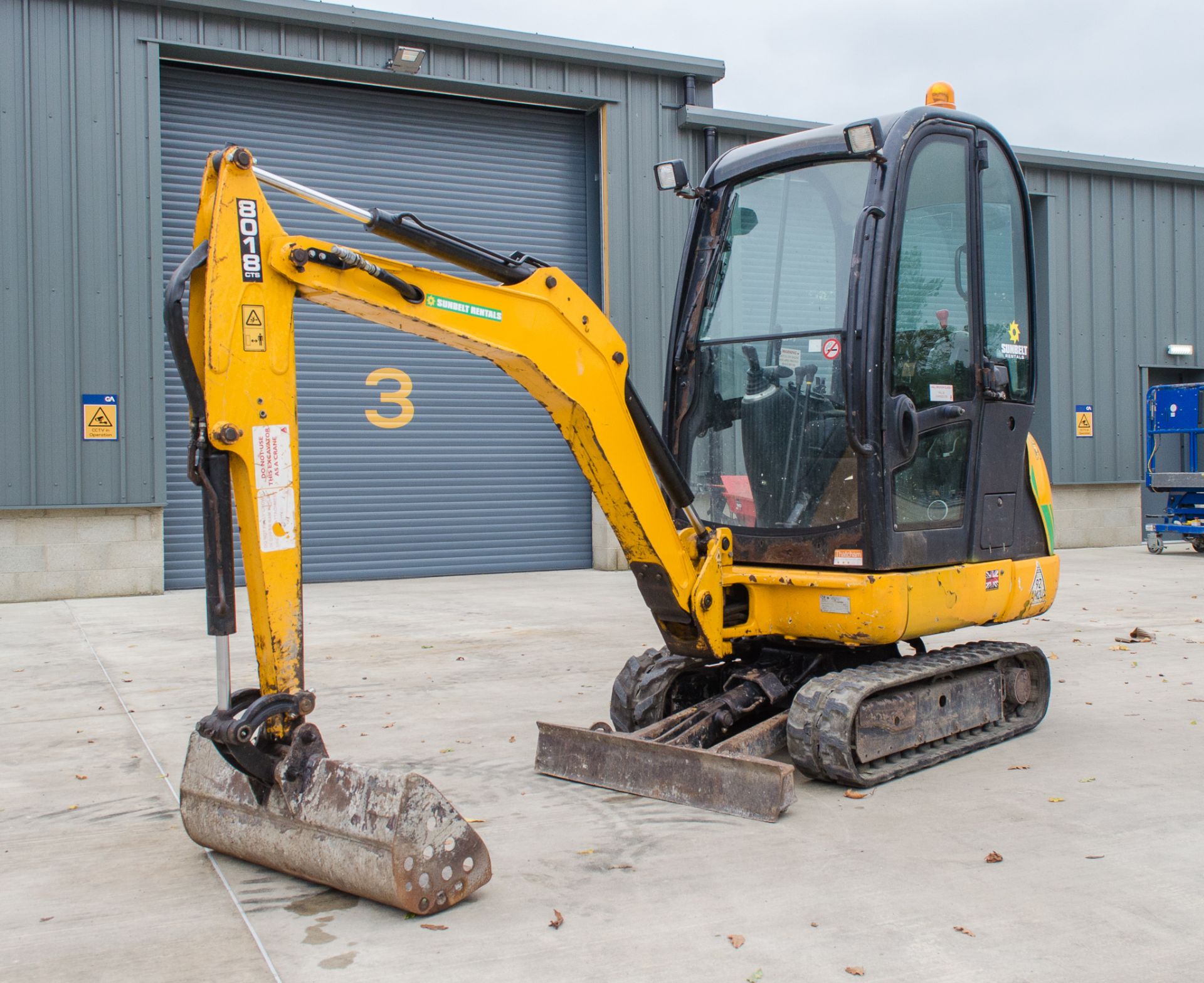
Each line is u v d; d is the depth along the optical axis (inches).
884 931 128.3
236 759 139.4
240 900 140.9
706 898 138.7
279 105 497.0
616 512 182.7
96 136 444.8
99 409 444.1
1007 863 149.9
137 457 449.7
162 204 475.5
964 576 203.3
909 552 193.6
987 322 216.4
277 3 468.4
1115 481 671.1
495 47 509.0
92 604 427.8
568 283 171.3
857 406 186.1
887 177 188.9
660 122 550.9
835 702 180.4
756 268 208.7
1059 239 652.7
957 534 205.3
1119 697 257.8
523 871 148.7
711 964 120.5
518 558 545.6
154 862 155.4
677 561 187.6
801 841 159.0
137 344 449.7
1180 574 514.3
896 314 192.4
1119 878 144.0
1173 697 257.0
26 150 434.6
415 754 209.3
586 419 174.2
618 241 543.2
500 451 540.7
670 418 217.6
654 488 184.5
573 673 288.7
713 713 193.5
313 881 145.1
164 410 454.6
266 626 139.8
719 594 194.5
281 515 140.4
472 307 158.9
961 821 167.5
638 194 547.2
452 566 531.8
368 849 133.3
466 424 533.3
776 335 203.9
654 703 204.4
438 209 527.8
